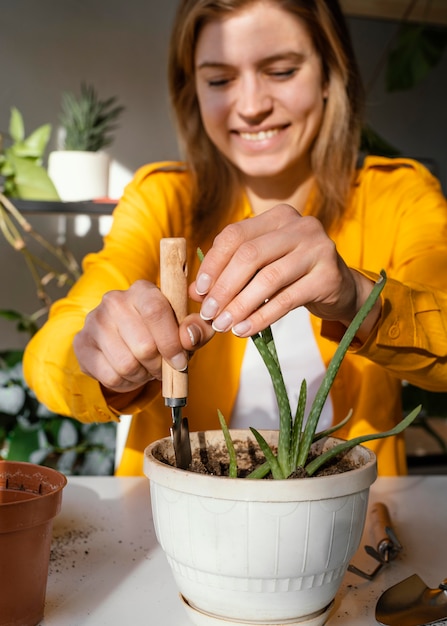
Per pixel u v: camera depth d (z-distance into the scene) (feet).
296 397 2.74
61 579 1.52
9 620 1.25
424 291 1.92
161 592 1.47
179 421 1.35
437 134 5.38
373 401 2.76
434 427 4.92
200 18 2.55
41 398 2.13
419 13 4.84
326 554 1.19
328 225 2.93
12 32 4.73
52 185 4.09
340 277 1.46
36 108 4.81
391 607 1.37
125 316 1.55
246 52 2.52
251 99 2.57
